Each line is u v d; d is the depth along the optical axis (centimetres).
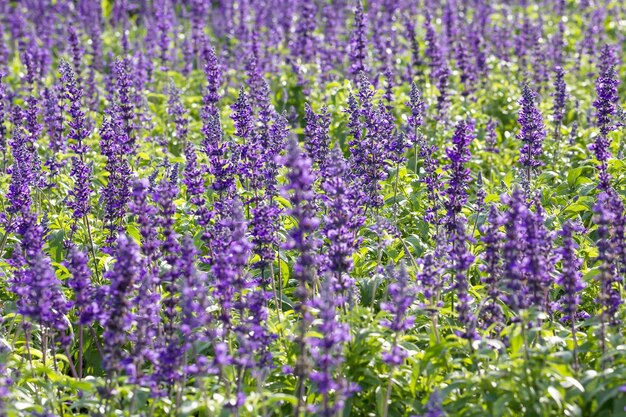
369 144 1341
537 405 901
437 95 2055
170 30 2758
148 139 1894
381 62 2359
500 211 1429
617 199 1063
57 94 1898
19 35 2838
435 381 1002
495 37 2628
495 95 2247
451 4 2597
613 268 1070
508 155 1877
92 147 1898
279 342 1076
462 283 991
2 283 1281
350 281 1020
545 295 1045
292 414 985
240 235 982
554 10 3169
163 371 906
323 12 2789
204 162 1702
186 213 1436
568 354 955
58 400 1006
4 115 1941
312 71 2275
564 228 980
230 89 2311
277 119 1449
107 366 910
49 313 951
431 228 1390
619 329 1038
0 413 881
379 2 2873
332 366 920
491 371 954
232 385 985
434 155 1833
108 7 3609
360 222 1104
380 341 997
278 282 1281
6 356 1045
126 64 2058
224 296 970
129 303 920
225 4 2997
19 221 1280
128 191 1295
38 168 1456
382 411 966
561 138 1889
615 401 898
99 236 1401
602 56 1875
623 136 1739
